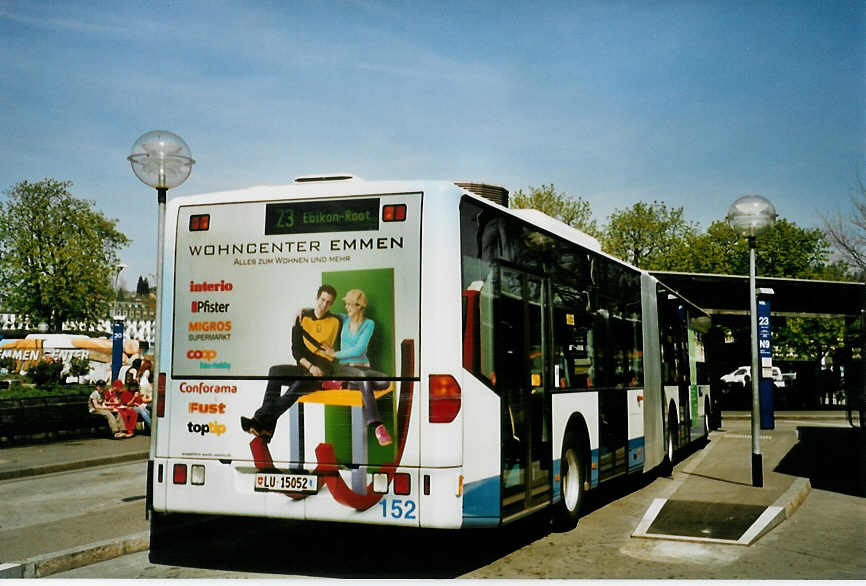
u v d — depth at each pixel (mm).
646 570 7340
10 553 7871
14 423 18781
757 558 7836
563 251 9406
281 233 7191
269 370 7070
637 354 12570
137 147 9461
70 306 50281
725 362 39250
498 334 7457
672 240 56781
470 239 7086
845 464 15500
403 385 6699
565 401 9109
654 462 13133
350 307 6922
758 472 12281
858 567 7480
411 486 6586
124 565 7629
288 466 6914
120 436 20438
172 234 7516
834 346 49062
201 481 7148
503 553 8062
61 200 51094
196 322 7332
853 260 32344
